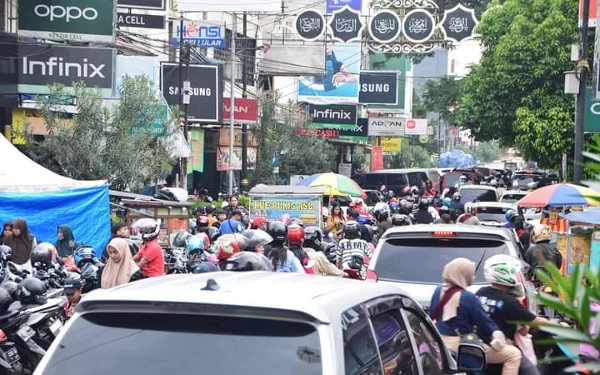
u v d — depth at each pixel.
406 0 61.91
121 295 6.77
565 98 48.66
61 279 17.72
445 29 59.84
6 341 13.94
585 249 19.70
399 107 85.12
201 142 55.50
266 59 64.19
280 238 16.95
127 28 48.34
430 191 67.31
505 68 49.91
